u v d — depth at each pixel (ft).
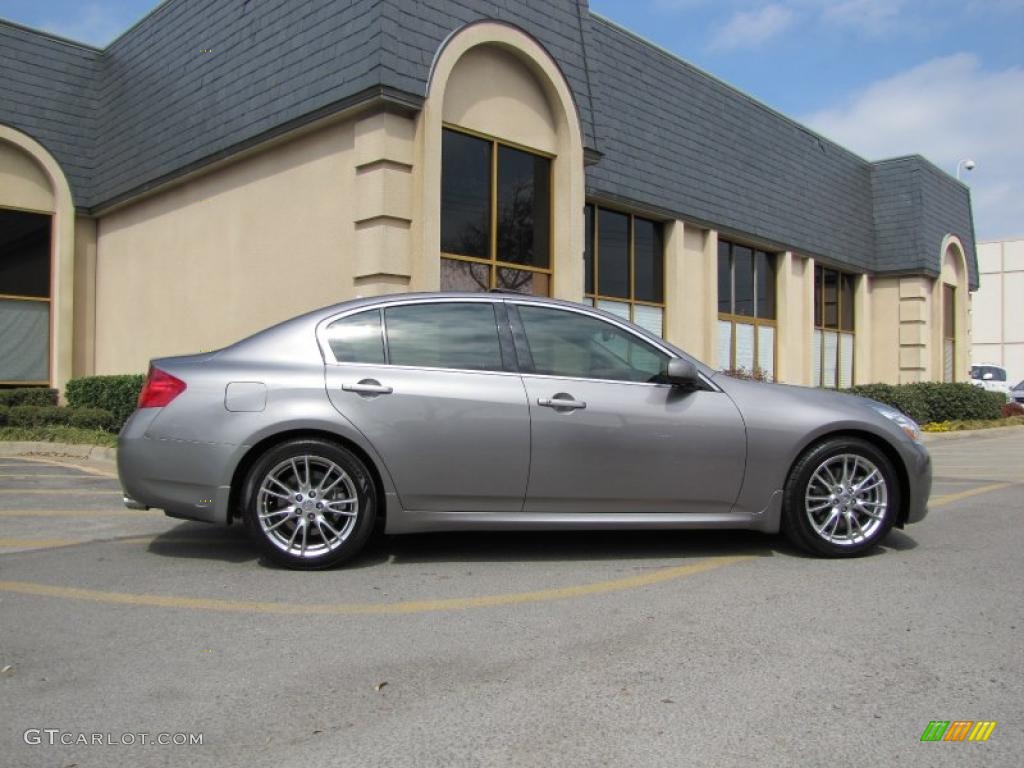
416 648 12.49
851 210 68.08
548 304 18.04
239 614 13.97
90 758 9.22
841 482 17.89
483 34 32.86
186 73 41.81
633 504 17.30
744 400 17.66
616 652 12.36
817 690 11.05
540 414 16.96
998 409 67.92
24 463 32.60
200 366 16.98
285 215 35.22
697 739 9.71
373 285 30.40
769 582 16.03
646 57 48.75
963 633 13.23
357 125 31.32
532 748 9.49
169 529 20.39
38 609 14.16
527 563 17.39
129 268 46.85
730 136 54.75
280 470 16.47
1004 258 119.65
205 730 9.89
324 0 32.73
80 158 49.85
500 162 34.96
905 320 70.08
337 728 9.95
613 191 44.27
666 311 49.52
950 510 24.11
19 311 48.06
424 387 16.80
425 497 16.76
